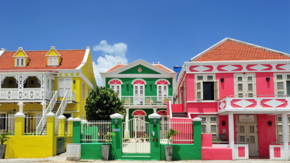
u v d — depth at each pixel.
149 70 31.11
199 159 15.55
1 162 14.49
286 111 16.22
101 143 15.66
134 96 29.61
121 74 30.81
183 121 16.73
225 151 15.83
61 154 17.08
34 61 26.66
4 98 22.12
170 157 15.13
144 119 29.94
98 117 21.89
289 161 15.58
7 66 26.11
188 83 19.25
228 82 19.03
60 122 18.11
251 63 19.02
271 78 18.83
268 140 18.50
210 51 20.33
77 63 26.41
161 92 30.88
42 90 22.14
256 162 15.01
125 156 15.36
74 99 23.89
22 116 16.47
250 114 18.83
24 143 16.17
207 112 18.95
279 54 19.52
